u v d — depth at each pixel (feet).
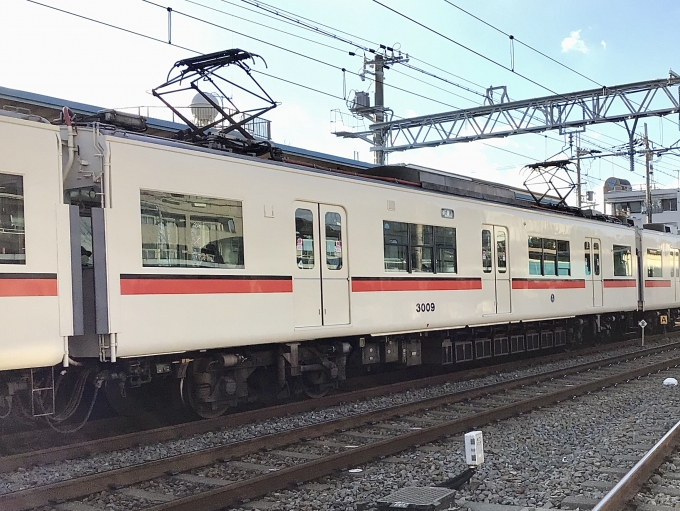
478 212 41.68
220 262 25.98
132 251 22.85
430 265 37.47
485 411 27.86
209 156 25.80
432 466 20.94
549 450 23.27
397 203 35.32
